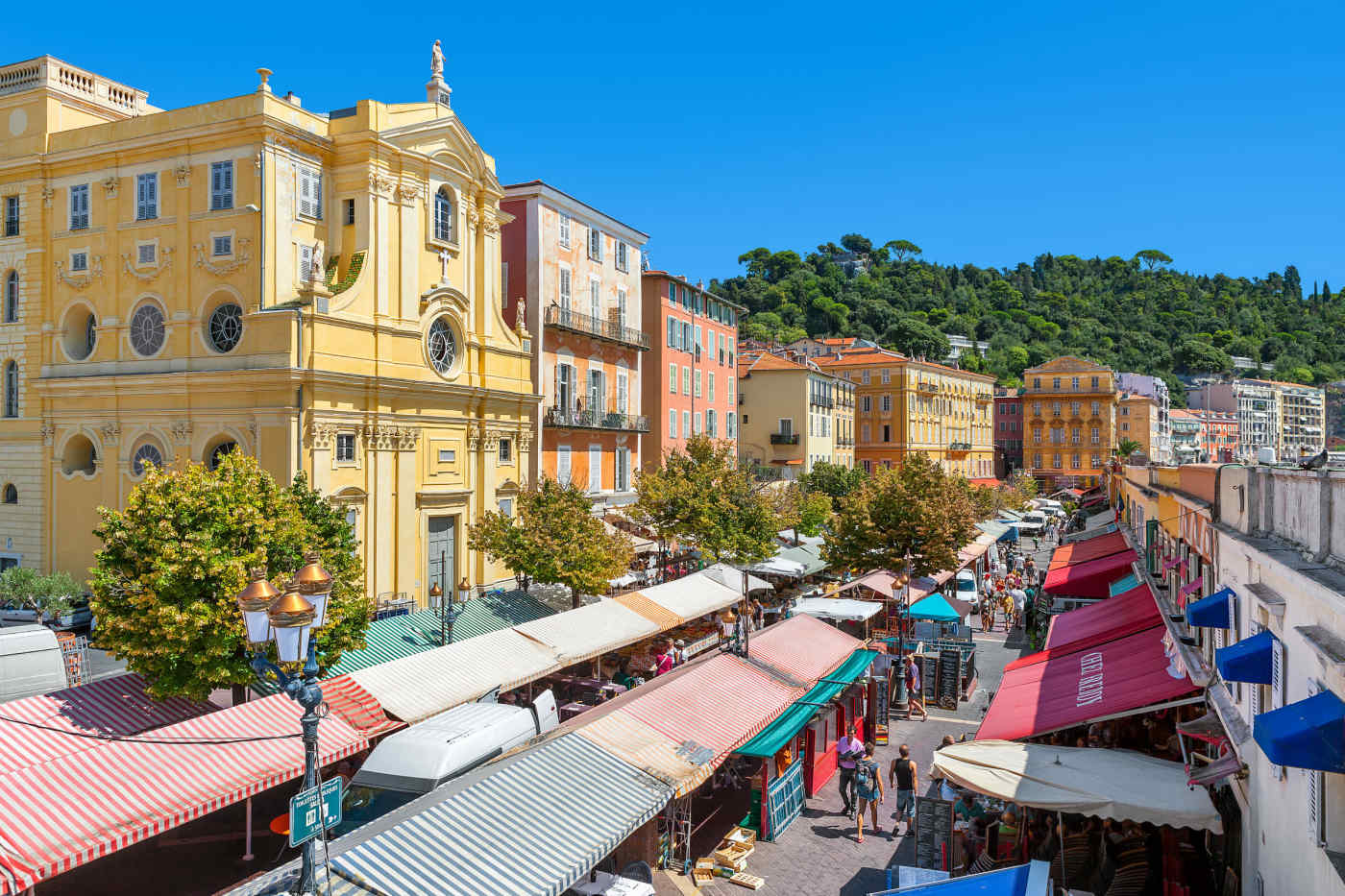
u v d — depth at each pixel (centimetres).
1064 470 13138
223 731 1708
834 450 8781
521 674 2338
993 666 3481
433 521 3606
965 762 1562
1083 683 1831
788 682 2131
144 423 3319
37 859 1294
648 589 3338
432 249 3619
